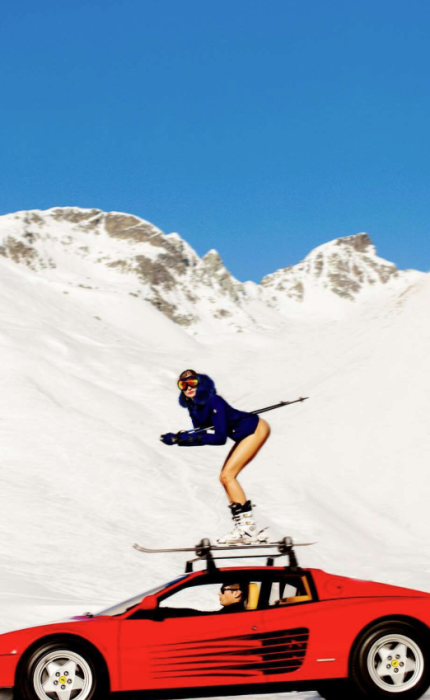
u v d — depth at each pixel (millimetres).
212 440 7000
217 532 27609
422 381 47469
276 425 46094
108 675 6285
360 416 45000
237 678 6375
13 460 32969
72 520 26891
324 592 6598
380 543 31797
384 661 6367
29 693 6199
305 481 38156
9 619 13219
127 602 6840
